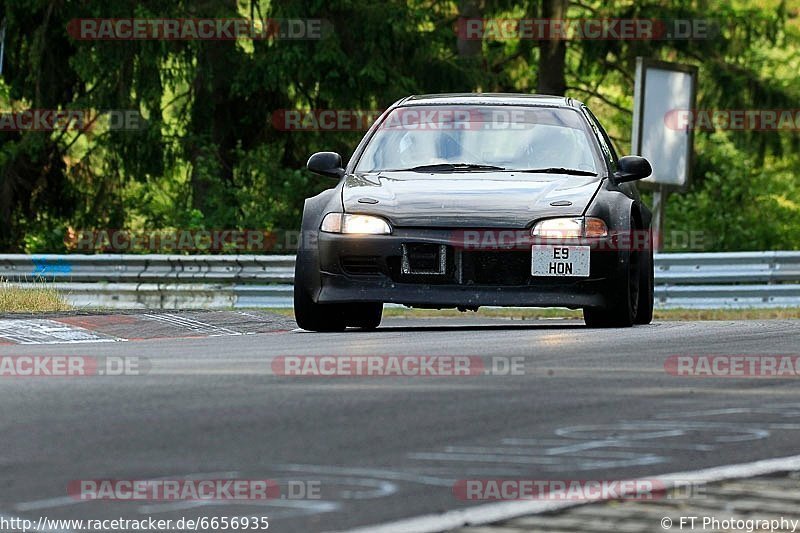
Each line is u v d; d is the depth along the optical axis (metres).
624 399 19.78
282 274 71.06
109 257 73.88
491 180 35.91
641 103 83.94
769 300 65.62
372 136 38.81
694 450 15.40
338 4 103.94
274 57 102.88
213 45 105.69
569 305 33.88
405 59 107.81
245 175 109.19
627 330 33.78
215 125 110.00
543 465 14.22
